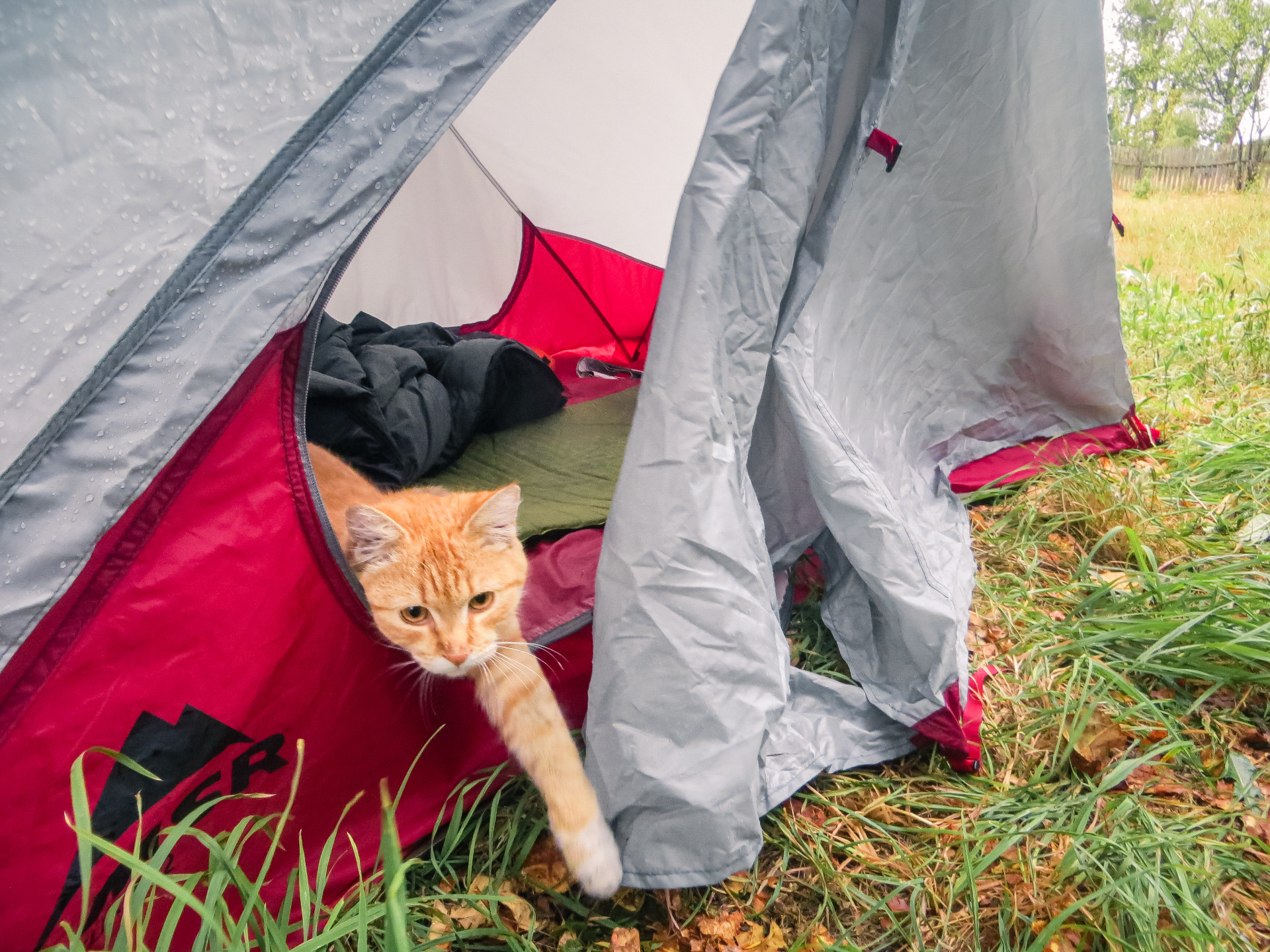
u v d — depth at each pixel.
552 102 2.59
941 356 2.62
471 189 3.18
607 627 1.38
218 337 1.01
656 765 1.36
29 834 1.04
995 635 2.10
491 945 1.39
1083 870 1.38
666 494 1.35
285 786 1.34
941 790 1.66
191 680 1.15
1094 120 2.35
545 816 1.59
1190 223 6.41
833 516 1.78
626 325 3.70
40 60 0.93
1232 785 1.64
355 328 2.92
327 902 1.39
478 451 2.68
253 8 1.02
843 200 1.55
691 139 2.53
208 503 1.15
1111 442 2.97
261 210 1.03
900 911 1.43
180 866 1.21
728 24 2.12
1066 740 1.73
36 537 0.94
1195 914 1.28
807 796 1.67
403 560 1.46
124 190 0.97
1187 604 2.02
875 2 1.53
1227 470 2.68
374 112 1.08
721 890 1.49
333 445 2.16
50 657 1.03
